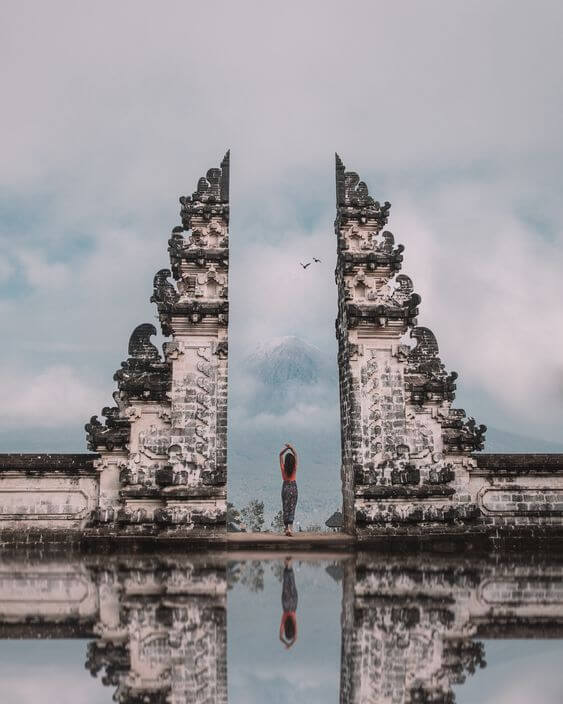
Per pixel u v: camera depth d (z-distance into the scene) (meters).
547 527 29.66
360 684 8.78
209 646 10.66
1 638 11.23
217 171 30.94
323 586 16.70
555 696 8.25
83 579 18.16
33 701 8.13
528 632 11.44
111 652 10.36
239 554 25.52
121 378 29.05
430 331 32.25
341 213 31.19
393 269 30.62
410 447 29.55
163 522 27.27
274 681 8.95
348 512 29.72
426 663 9.71
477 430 30.03
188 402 28.48
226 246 30.17
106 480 28.02
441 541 28.28
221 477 27.89
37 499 28.03
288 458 29.03
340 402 31.80
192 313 28.84
